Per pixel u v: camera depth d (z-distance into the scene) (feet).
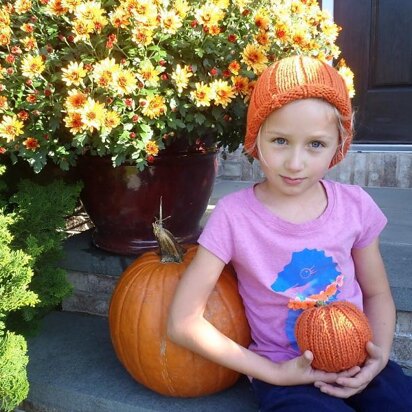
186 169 6.57
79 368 6.05
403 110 11.41
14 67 5.64
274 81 4.35
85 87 5.47
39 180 7.27
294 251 4.70
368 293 5.17
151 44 5.68
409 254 6.65
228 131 6.63
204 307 4.80
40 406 5.87
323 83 4.29
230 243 4.80
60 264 7.23
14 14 6.00
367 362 4.48
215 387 5.28
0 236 5.44
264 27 5.94
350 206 4.92
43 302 6.11
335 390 4.35
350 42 11.48
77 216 8.41
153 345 5.08
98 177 6.50
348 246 4.84
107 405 5.44
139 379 5.41
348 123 4.50
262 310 4.90
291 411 4.28
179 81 5.46
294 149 4.38
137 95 5.53
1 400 5.40
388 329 4.93
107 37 5.65
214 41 5.87
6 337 5.40
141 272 5.36
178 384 5.18
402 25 11.12
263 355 4.90
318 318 4.41
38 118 5.80
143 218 6.64
